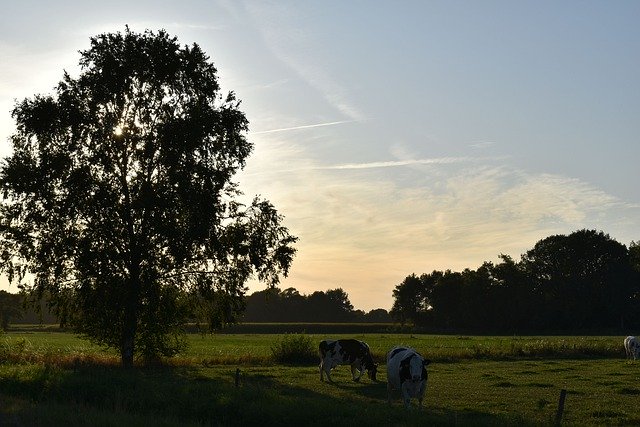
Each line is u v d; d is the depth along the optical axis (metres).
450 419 18.80
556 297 132.12
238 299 42.78
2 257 39.28
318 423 19.05
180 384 24.17
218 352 58.19
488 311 137.25
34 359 41.62
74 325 42.38
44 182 38.66
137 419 18.38
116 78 40.31
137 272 39.97
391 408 20.08
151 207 38.34
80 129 39.69
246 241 41.88
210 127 40.41
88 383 24.45
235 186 42.78
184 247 38.66
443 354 50.94
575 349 55.50
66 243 38.50
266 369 39.38
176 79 41.88
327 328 143.88
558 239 134.62
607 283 129.50
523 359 50.34
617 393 28.83
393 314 163.38
